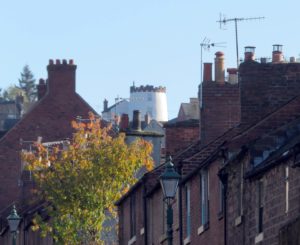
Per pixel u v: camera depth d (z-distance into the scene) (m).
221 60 143.25
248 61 116.50
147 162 171.62
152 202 143.00
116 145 171.25
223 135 126.25
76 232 169.00
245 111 116.50
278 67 116.06
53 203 170.25
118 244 164.75
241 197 105.06
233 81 153.38
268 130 107.81
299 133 100.19
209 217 118.25
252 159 100.12
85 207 169.12
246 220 102.75
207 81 134.62
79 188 169.38
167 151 148.62
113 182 170.00
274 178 94.25
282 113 107.25
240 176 105.38
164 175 99.06
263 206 97.44
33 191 177.00
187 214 127.75
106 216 177.38
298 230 74.69
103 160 170.12
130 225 155.50
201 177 121.31
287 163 91.19
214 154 114.25
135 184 151.62
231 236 108.31
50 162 176.50
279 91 116.00
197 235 122.88
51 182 170.25
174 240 133.12
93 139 172.00
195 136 149.00
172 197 98.94
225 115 134.12
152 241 143.00
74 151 171.50
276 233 93.56
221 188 113.38
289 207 90.44
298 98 107.06
